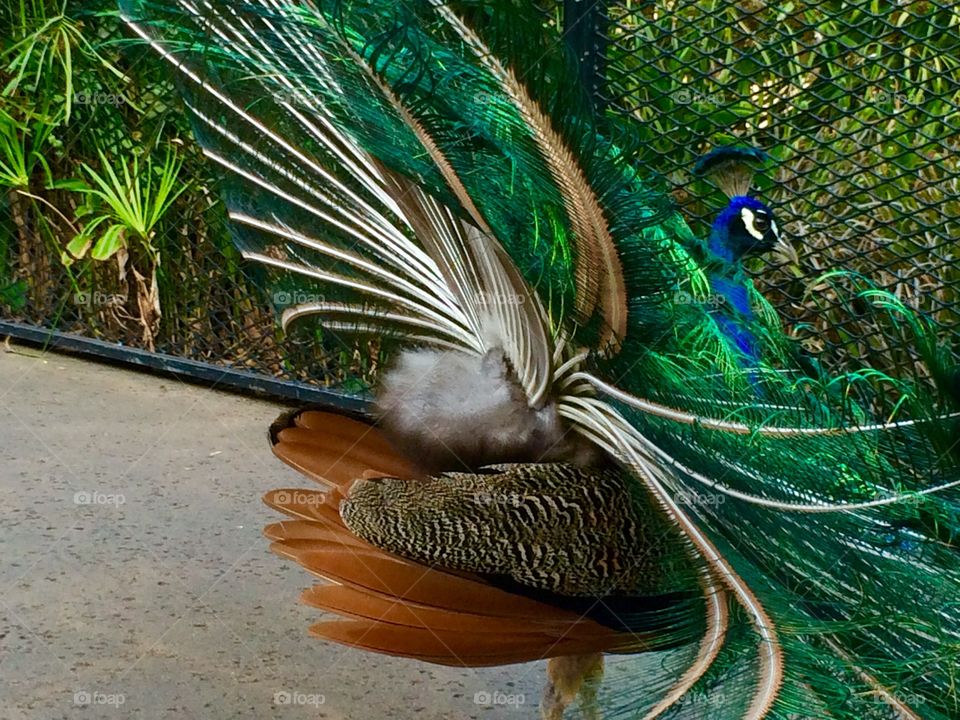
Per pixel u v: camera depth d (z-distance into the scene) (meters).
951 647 2.58
